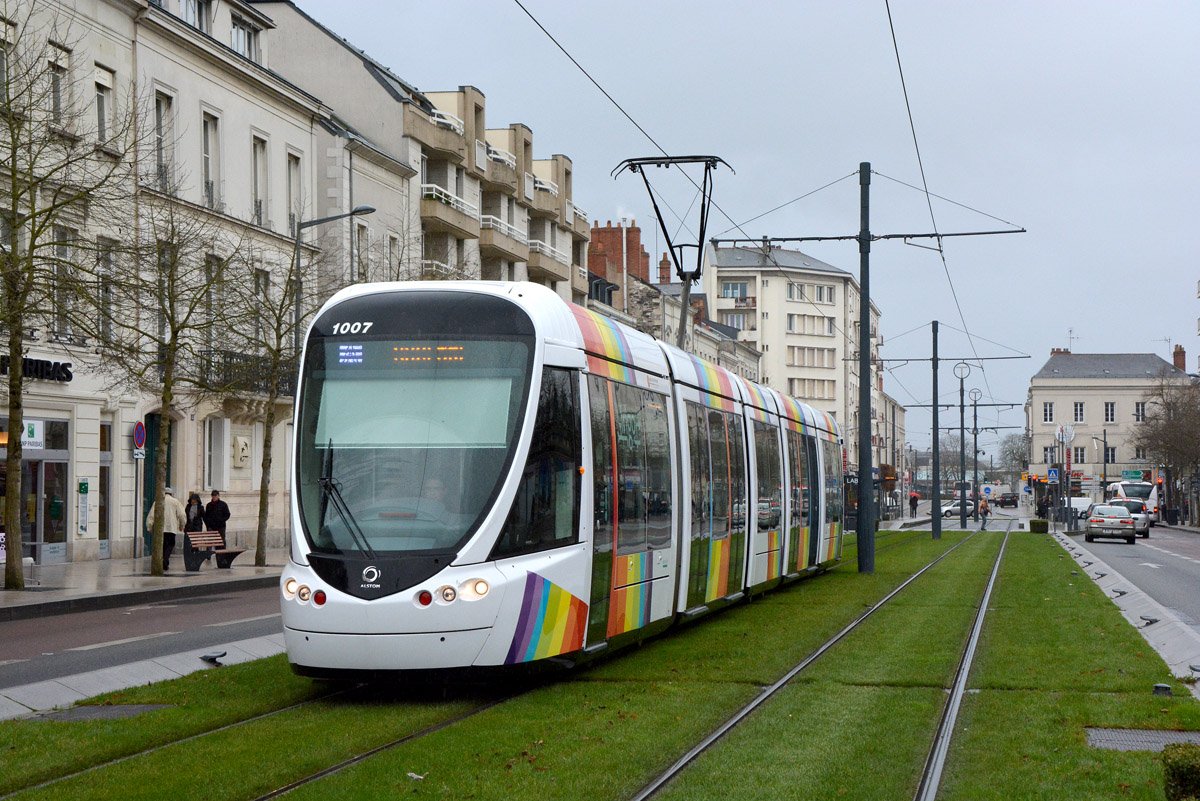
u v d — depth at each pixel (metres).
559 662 12.17
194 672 13.07
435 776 8.19
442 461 11.69
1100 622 17.38
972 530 71.62
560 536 12.34
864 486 28.62
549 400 12.31
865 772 8.39
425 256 51.50
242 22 40.97
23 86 23.25
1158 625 16.67
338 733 9.70
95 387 32.69
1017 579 26.83
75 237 23.62
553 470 12.28
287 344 33.88
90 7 31.33
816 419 28.52
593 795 7.72
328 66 50.41
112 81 32.53
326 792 7.76
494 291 12.52
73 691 11.55
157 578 27.05
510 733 9.67
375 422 11.91
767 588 22.36
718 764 8.64
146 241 28.91
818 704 11.06
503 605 11.37
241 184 39.03
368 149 45.59
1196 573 31.31
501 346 12.16
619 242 85.25
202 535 30.27
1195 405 86.62
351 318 12.45
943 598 21.73
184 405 36.56
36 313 21.81
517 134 61.84
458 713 10.80
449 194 52.91
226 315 30.00
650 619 15.08
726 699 11.31
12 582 23.12
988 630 16.97
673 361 17.14
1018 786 7.91
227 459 39.41
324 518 11.60
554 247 66.94
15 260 21.28
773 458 23.08
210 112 37.25
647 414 15.35
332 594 11.26
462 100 55.72
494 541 11.47
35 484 30.67
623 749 9.05
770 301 120.56
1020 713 10.48
